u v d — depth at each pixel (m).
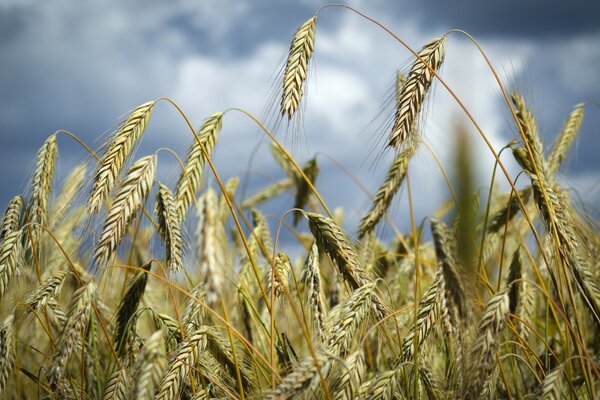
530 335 1.09
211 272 0.78
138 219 1.00
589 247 1.07
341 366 0.91
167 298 1.27
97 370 0.97
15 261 0.99
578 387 0.99
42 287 0.99
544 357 1.09
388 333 1.00
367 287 0.95
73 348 0.92
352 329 0.93
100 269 0.93
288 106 0.98
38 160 1.06
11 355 0.99
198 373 0.98
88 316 0.92
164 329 1.00
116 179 0.97
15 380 1.08
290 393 0.86
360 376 0.90
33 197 1.05
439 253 0.90
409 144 1.04
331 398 0.91
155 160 0.94
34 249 1.03
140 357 0.86
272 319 0.96
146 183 0.93
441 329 1.00
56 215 1.11
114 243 0.92
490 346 0.87
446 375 1.00
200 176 0.99
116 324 1.00
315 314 0.98
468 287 0.89
